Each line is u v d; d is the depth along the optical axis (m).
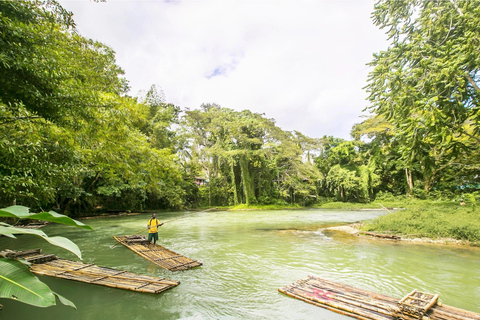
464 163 16.02
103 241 11.03
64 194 16.69
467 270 6.83
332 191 42.78
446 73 11.04
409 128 12.30
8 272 1.90
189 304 4.86
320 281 5.85
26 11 5.70
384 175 36.78
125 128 9.56
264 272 6.77
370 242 10.71
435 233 11.11
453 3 12.77
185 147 37.56
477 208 13.37
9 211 1.93
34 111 5.86
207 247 9.88
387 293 5.37
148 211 28.97
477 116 11.70
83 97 6.33
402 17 16.08
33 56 5.14
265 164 37.53
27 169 6.24
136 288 5.38
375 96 15.29
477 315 4.09
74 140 8.10
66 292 5.34
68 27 7.02
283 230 14.53
